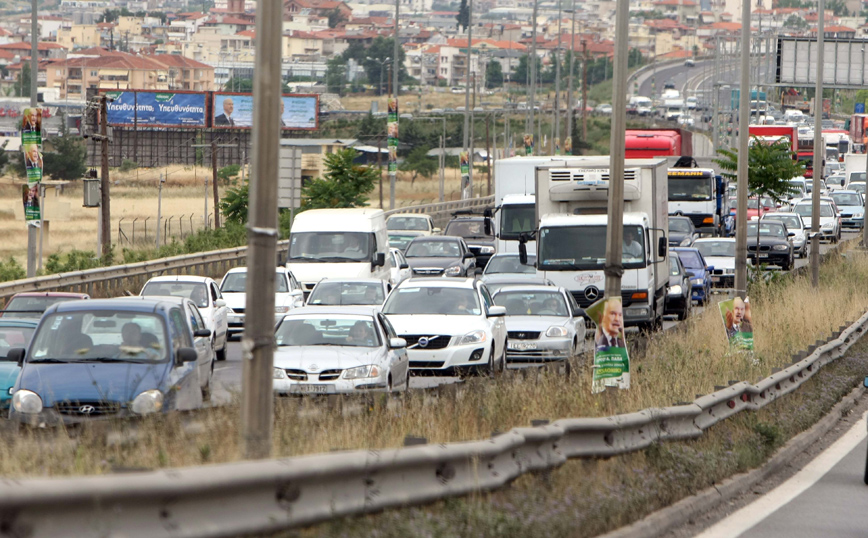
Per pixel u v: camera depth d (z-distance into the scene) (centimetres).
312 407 4053
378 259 11319
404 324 7138
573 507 3181
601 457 3731
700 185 16762
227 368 8206
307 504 2394
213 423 3450
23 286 10494
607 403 4903
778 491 4419
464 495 2919
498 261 11362
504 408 4562
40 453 3108
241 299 10369
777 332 8656
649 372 5888
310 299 9438
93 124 16025
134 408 4334
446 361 7044
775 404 6044
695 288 12838
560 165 9850
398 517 2598
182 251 15675
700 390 5628
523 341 8025
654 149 17025
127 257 14288
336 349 5959
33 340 4759
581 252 9394
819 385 7088
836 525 3731
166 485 1997
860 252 15912
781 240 15912
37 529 1783
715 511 3978
